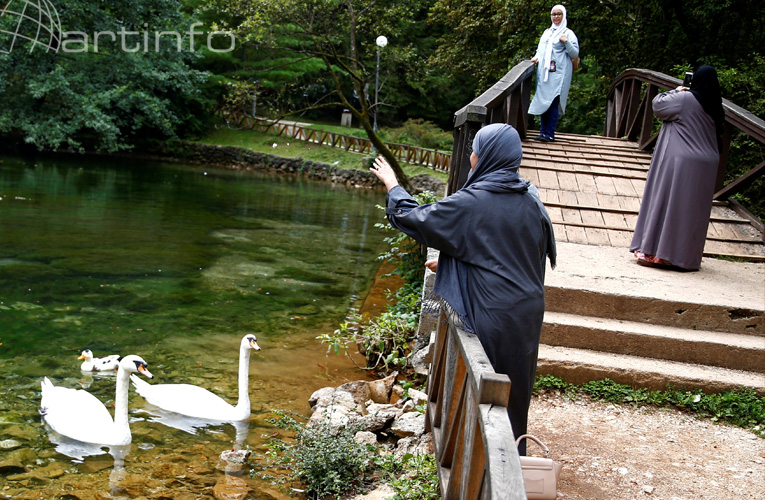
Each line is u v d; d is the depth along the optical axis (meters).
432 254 5.94
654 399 4.63
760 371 4.86
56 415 5.69
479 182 3.12
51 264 11.91
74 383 6.73
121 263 12.40
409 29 40.78
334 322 9.26
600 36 18.44
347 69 21.23
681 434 4.28
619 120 12.49
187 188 27.20
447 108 49.00
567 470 3.73
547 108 10.49
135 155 41.53
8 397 6.23
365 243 16.72
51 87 28.95
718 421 4.47
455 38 22.45
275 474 4.93
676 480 3.70
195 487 4.71
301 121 48.34
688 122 6.07
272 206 23.52
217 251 14.27
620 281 5.70
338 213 22.94
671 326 5.25
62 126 30.77
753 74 11.55
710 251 7.05
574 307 5.34
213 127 45.09
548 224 3.24
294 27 21.78
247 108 46.31
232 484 4.73
